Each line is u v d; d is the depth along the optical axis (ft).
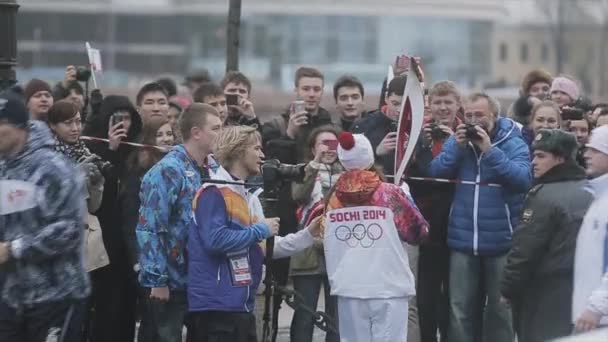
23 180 29.91
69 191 29.96
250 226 32.63
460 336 39.55
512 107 49.24
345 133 34.01
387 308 34.01
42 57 325.01
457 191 39.63
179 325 33.99
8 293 30.22
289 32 325.21
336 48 326.24
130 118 39.52
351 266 34.01
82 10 327.67
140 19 334.03
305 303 39.19
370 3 325.42
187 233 33.47
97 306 38.50
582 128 42.80
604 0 300.20
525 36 369.09
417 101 36.29
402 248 34.24
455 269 39.63
